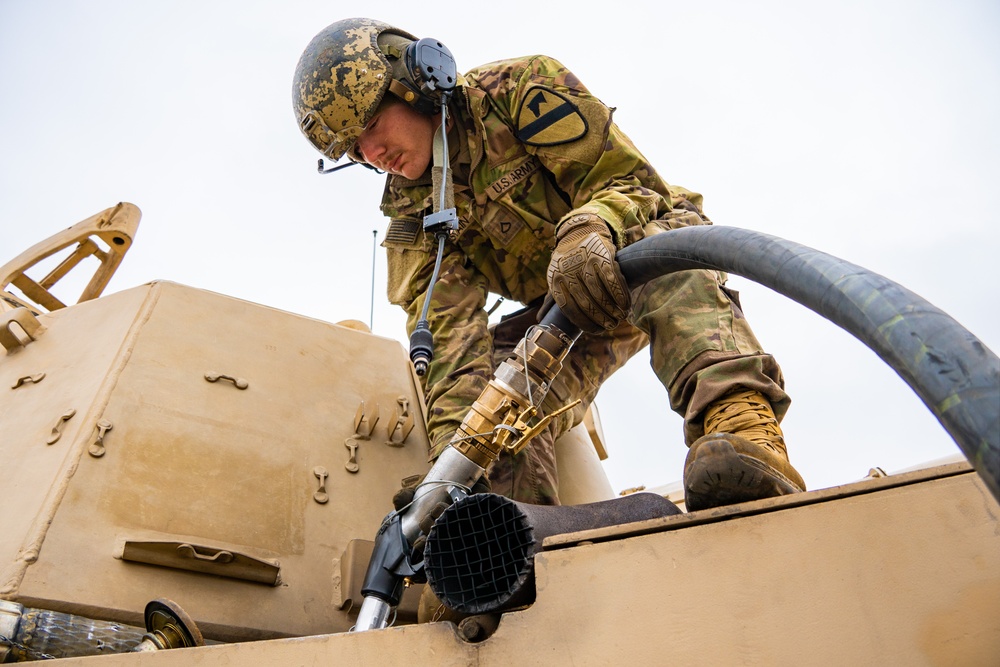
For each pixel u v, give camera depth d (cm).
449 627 160
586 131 294
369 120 307
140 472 246
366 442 287
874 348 148
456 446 227
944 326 139
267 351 293
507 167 309
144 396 263
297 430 278
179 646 193
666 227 275
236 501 253
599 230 247
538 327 246
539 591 159
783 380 236
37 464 245
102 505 235
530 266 324
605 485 328
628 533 161
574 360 306
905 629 144
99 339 282
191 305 294
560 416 304
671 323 244
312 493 266
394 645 160
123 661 165
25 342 294
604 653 152
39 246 379
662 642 151
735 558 154
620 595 156
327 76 304
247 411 274
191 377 274
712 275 254
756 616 149
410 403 306
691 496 178
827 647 145
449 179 305
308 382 293
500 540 165
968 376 132
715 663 148
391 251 347
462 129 313
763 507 156
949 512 150
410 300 337
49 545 221
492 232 316
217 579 236
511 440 236
